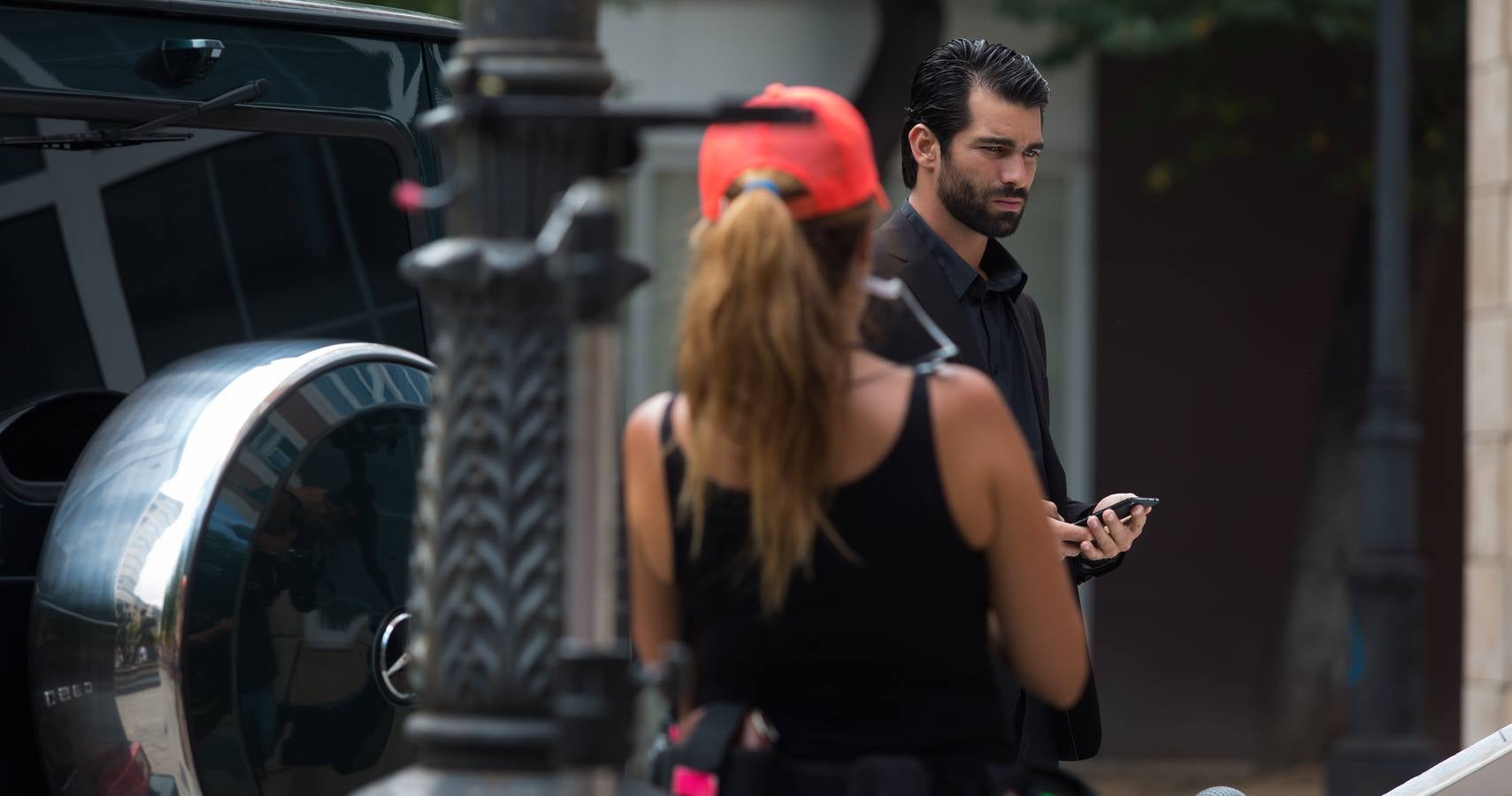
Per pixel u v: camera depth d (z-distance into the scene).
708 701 8.98
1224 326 49.72
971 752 8.73
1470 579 30.06
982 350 13.49
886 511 8.53
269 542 12.60
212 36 14.71
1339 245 49.81
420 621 8.12
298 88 15.20
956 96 13.42
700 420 8.67
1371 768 37.31
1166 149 49.44
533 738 7.91
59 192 15.82
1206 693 49.94
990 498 8.66
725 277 8.52
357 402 13.17
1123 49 42.31
